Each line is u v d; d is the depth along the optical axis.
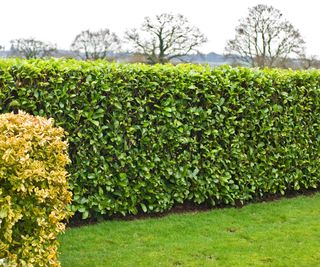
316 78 8.09
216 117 7.03
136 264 4.73
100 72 6.18
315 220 6.37
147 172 6.53
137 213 6.73
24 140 3.53
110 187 6.35
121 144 6.40
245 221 6.36
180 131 6.73
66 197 3.97
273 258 4.89
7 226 3.25
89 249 5.21
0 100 5.69
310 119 8.08
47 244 3.64
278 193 8.08
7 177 3.36
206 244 5.34
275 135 7.66
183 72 6.78
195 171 6.92
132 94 6.44
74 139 6.08
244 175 7.37
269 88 7.50
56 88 5.93
